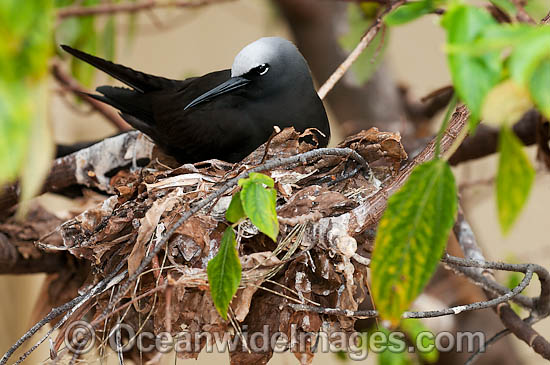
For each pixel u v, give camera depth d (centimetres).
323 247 590
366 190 640
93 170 870
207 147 849
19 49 242
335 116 1232
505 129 297
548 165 805
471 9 287
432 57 1523
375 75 1195
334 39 1209
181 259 618
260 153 686
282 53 829
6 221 830
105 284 601
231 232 448
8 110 238
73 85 916
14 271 831
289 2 1200
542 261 1422
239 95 836
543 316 680
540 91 267
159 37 1594
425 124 1161
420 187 334
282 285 599
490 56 276
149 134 875
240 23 1620
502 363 1009
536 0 740
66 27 859
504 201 309
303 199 603
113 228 640
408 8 364
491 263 584
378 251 342
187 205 624
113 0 874
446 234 333
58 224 838
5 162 238
